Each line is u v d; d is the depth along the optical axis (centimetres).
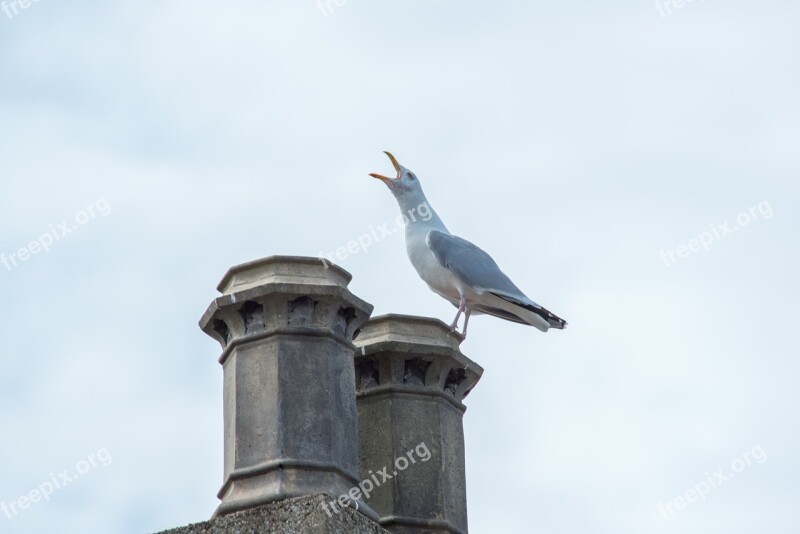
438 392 1817
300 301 1614
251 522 1480
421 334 1819
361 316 1653
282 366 1584
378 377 1805
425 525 1752
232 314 1620
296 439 1559
